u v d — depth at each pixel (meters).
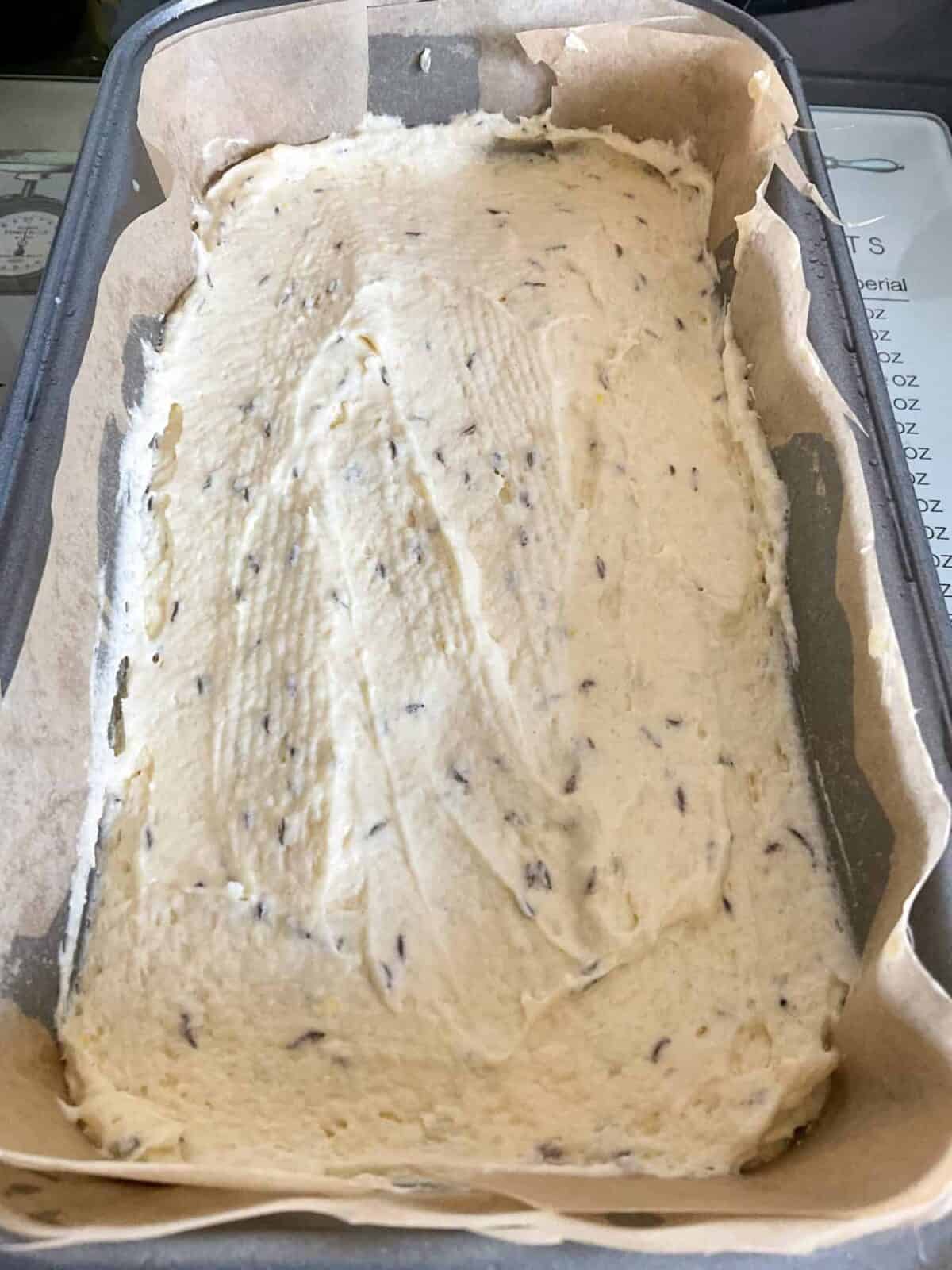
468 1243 0.11
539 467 0.21
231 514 0.20
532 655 0.19
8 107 0.30
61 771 0.17
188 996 0.16
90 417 0.19
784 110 0.21
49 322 0.18
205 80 0.24
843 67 0.30
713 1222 0.11
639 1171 0.14
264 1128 0.15
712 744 0.18
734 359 0.21
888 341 0.25
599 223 0.24
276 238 0.24
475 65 0.25
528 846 0.17
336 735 0.18
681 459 0.21
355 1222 0.11
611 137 0.26
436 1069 0.15
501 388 0.22
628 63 0.24
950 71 0.30
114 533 0.19
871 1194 0.11
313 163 0.26
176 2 0.23
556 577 0.19
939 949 0.13
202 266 0.24
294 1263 0.11
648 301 0.23
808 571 0.18
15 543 0.16
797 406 0.19
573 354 0.22
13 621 0.16
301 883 0.17
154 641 0.19
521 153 0.26
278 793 0.17
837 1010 0.15
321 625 0.19
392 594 0.19
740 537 0.20
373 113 0.25
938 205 0.28
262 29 0.23
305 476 0.21
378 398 0.22
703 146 0.24
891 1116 0.13
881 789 0.15
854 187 0.28
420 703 0.18
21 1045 0.15
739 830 0.17
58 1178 0.12
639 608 0.19
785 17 0.30
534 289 0.23
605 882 0.16
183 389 0.22
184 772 0.18
